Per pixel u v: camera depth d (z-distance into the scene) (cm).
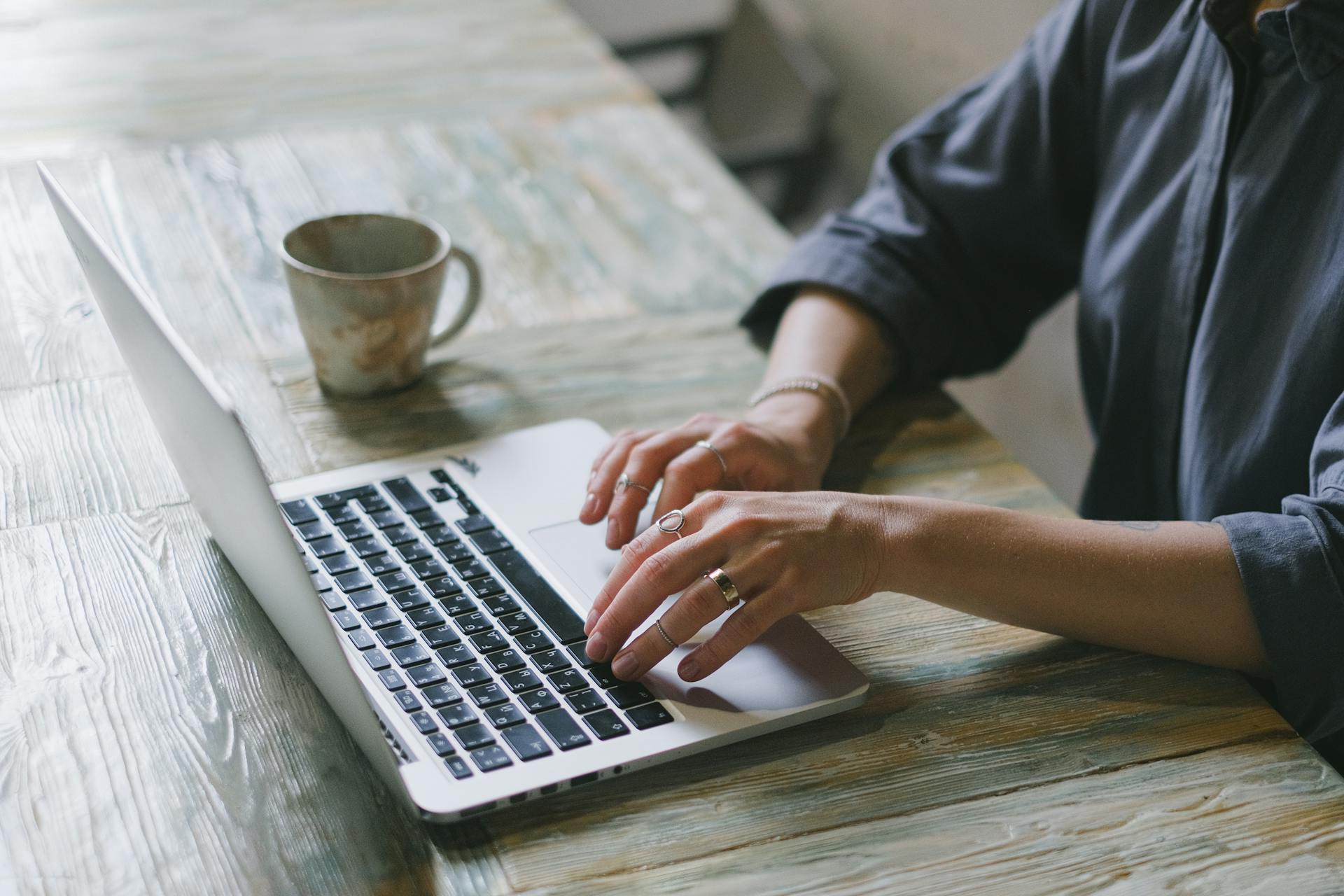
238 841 54
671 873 54
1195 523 71
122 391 85
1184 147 89
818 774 60
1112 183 96
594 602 66
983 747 63
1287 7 76
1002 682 68
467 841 55
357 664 62
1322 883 56
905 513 69
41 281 96
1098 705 67
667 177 126
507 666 63
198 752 58
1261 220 79
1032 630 72
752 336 102
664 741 59
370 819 56
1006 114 103
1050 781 61
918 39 230
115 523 73
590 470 81
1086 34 99
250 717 61
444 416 87
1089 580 68
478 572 69
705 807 58
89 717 59
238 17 149
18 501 74
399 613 65
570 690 62
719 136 250
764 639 67
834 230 102
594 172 125
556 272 107
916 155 106
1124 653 71
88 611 66
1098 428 103
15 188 108
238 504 57
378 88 136
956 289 101
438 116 131
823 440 86
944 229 103
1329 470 71
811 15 266
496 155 125
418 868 53
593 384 92
